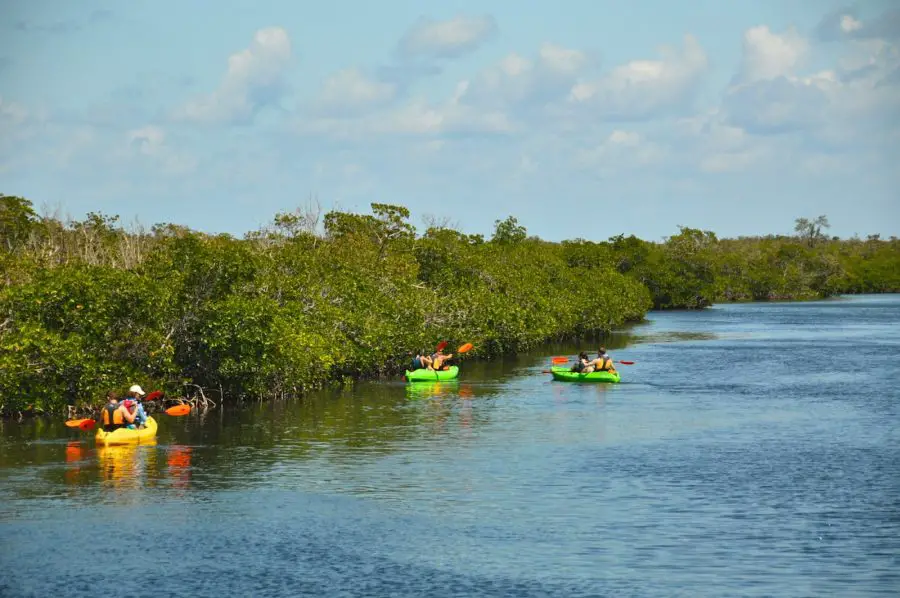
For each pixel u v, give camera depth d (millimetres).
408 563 22422
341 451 34781
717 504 27234
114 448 35344
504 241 138875
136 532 24719
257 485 29547
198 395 46719
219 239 52750
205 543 23844
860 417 42500
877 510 26562
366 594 20594
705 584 21000
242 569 22062
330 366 53094
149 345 43594
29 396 40438
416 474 31031
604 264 153125
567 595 20484
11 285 44438
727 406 46000
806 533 24469
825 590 20625
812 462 32750
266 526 25250
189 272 47031
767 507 26922
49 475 30844
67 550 23328
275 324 46469
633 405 46406
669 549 23281
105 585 21109
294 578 21516
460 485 29516
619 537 24219
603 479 30281
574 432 38688
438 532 24703
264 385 47438
